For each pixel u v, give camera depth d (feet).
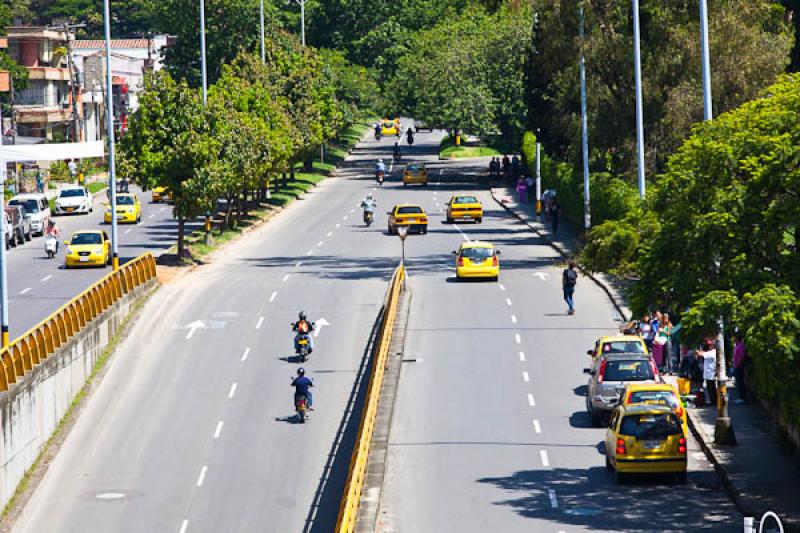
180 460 348.38
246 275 594.24
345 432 366.22
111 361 441.68
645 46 635.66
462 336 462.60
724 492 289.53
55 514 312.09
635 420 295.69
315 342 465.06
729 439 320.09
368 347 456.45
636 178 647.15
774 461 305.53
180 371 431.84
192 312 511.81
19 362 343.26
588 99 654.12
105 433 372.58
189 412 389.19
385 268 613.93
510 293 541.34
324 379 418.31
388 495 295.28
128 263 517.96
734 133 287.48
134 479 335.47
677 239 282.97
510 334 464.24
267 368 433.07
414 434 348.38
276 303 528.22
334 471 334.85
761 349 243.60
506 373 410.72
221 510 310.24
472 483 303.07
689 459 318.65
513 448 332.80
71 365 397.39
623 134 655.35
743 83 604.49
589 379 366.22
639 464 293.02
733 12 620.90
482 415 365.20
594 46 641.40
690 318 257.96
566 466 316.19
